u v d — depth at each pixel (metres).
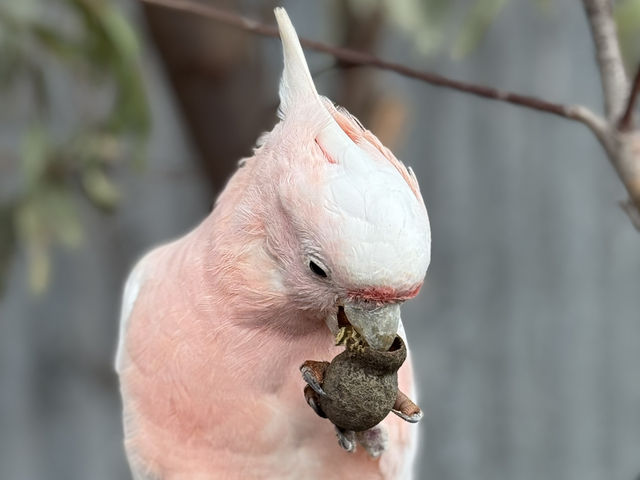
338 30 1.48
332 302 1.07
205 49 1.49
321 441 1.14
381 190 1.04
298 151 1.07
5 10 1.43
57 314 1.97
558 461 2.10
